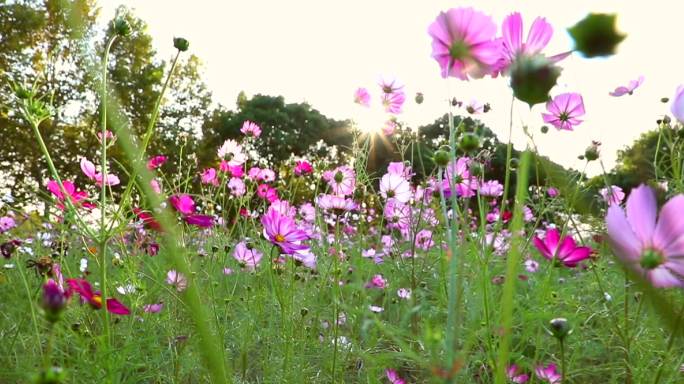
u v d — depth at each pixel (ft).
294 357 3.92
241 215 6.64
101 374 3.05
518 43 1.55
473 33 1.60
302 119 35.86
